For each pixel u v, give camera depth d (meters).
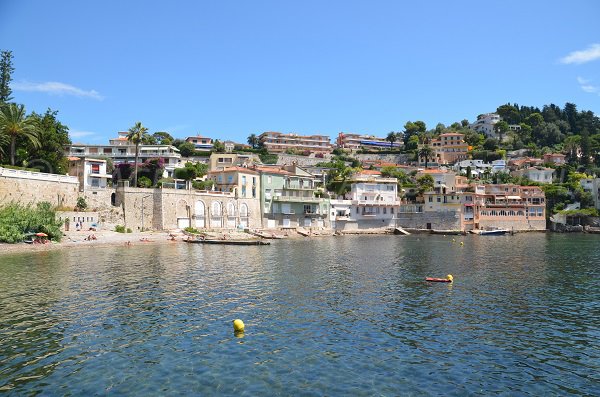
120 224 86.44
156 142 178.12
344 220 129.50
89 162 96.12
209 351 22.92
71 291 36.06
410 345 24.09
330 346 23.80
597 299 35.00
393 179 138.75
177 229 92.06
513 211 141.75
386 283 41.31
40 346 23.41
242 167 118.56
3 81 96.94
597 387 19.33
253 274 45.81
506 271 49.28
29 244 65.00
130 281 40.78
